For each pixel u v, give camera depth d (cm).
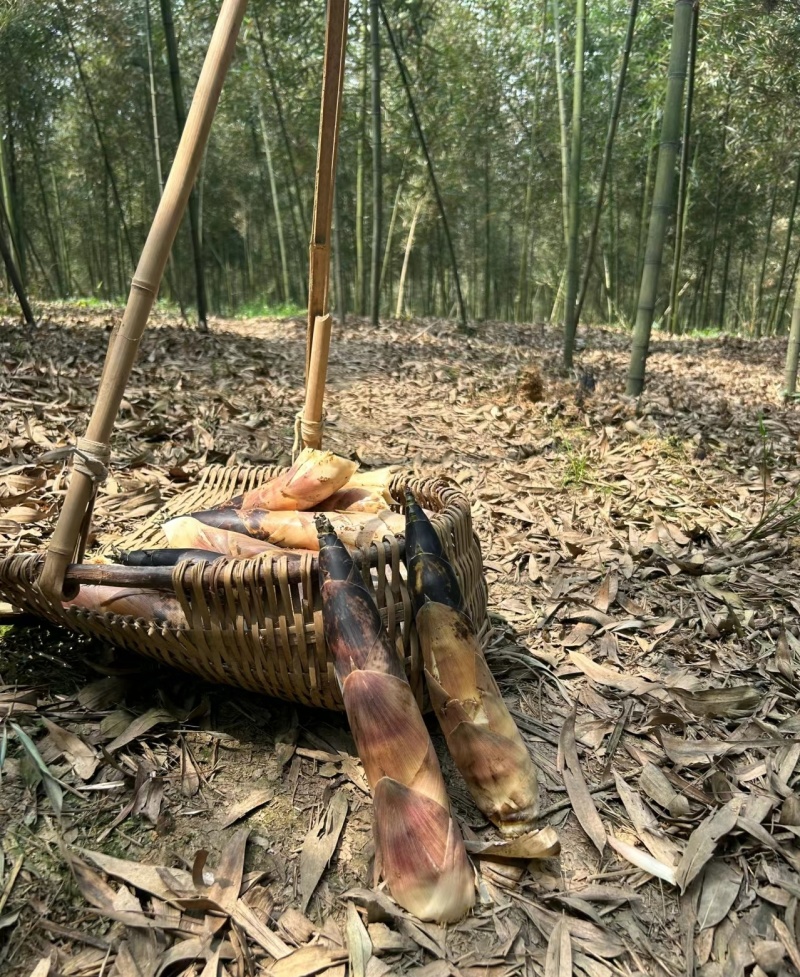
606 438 184
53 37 349
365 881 58
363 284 500
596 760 74
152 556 74
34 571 70
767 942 55
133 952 51
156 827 61
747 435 196
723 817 64
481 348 351
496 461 170
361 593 61
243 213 684
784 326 682
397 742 56
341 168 511
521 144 513
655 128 450
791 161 393
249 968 51
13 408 160
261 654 65
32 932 52
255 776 67
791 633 97
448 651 62
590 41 428
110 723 70
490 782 60
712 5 316
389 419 205
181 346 275
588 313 775
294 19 353
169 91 428
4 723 68
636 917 57
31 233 656
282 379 241
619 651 93
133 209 637
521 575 113
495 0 429
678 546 124
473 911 56
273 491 85
